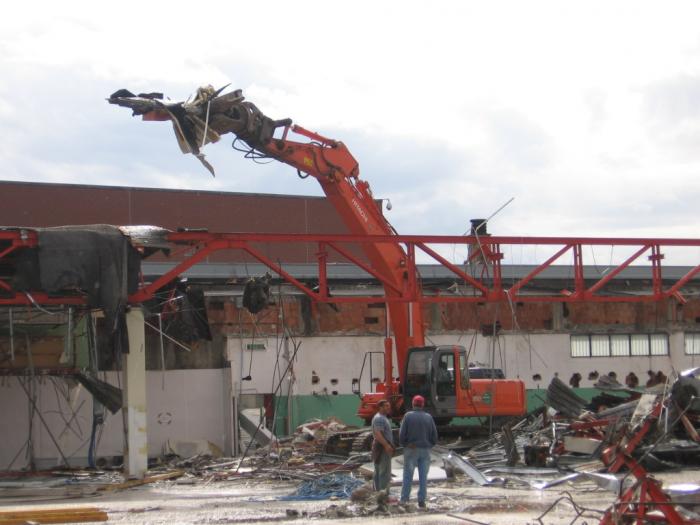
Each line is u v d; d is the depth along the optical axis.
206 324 27.17
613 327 36.94
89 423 28.73
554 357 36.03
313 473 22.38
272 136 21.92
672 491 11.28
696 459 21.23
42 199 42.59
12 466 27.70
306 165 22.80
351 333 33.75
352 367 33.53
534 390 35.50
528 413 28.78
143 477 22.22
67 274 20.36
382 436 16.28
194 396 31.03
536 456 21.80
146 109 19.34
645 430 18.05
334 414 32.88
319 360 33.19
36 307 21.00
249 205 46.25
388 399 25.12
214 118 20.36
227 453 30.56
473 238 23.98
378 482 16.47
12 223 41.88
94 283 20.52
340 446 25.42
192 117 19.69
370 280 34.94
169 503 17.58
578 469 20.67
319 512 15.59
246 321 32.31
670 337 37.50
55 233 20.52
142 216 44.19
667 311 37.56
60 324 25.62
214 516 15.47
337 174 23.25
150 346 30.80
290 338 32.62
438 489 18.41
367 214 23.83
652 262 25.39
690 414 20.98
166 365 31.05
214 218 45.50
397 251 24.12
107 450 28.95
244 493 19.30
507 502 16.25
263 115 21.62
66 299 21.47
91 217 43.31
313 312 33.53
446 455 20.97
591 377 36.25
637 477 11.34
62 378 27.94
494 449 24.31
